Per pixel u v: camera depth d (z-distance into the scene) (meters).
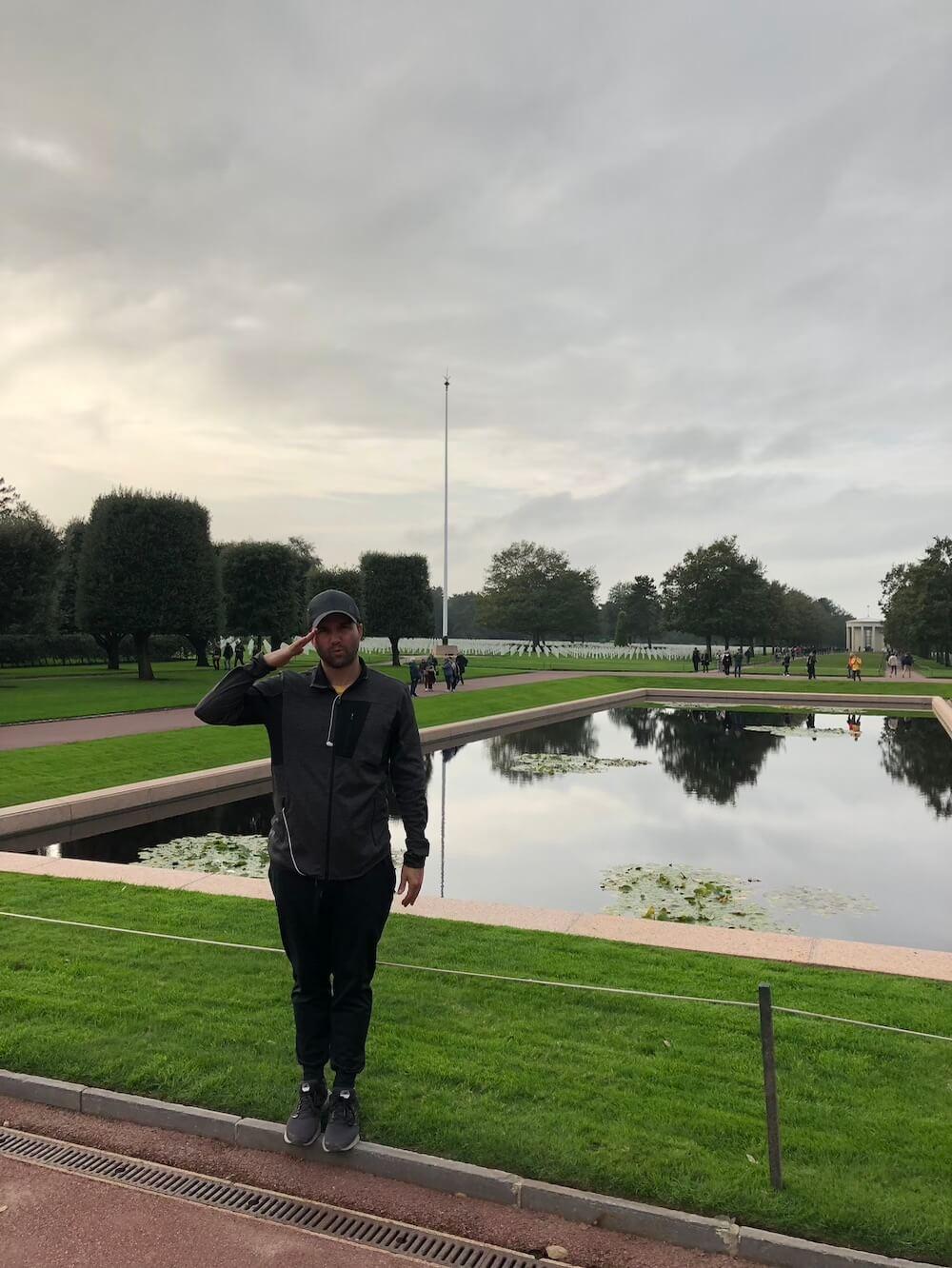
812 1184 3.33
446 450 52.62
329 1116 3.67
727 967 5.72
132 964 5.61
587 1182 3.38
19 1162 3.63
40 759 14.73
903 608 71.25
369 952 3.72
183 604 37.06
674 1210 3.22
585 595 102.56
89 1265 3.01
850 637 113.25
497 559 107.25
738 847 11.65
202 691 30.55
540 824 12.98
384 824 3.75
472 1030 4.66
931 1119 3.81
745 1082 4.13
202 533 38.22
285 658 3.74
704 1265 3.04
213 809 13.29
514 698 31.75
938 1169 3.45
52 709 23.38
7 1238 3.16
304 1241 3.15
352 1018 3.69
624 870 10.43
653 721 28.77
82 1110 4.02
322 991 3.80
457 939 6.26
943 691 39.19
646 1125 3.75
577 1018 4.83
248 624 47.34
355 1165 3.58
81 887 7.57
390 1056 4.34
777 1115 3.32
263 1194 3.42
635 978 5.50
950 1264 2.96
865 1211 3.18
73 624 56.81
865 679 47.72
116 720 21.25
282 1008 4.91
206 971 5.48
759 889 9.70
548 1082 4.10
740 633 82.44
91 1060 4.31
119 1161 3.63
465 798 14.98
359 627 3.72
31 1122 3.93
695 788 15.95
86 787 13.57
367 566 50.94
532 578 103.12
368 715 3.66
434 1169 3.46
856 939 8.09
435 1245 3.14
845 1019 4.87
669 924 6.70
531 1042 4.52
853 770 18.05
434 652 51.88
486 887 9.66
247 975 5.41
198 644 49.31
